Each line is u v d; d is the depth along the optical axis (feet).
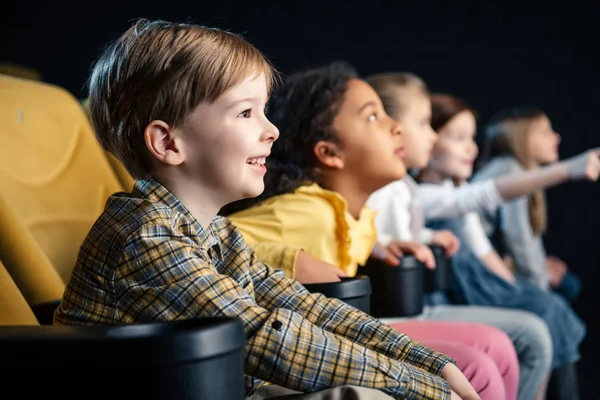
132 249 2.78
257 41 15.33
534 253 10.49
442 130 8.73
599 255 15.08
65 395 2.09
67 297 2.92
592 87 15.30
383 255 5.26
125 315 2.76
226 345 2.15
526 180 7.50
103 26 14.79
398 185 6.74
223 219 3.51
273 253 4.08
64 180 4.60
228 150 3.04
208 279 2.75
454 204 7.81
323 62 15.38
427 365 3.26
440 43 15.48
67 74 14.78
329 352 2.80
